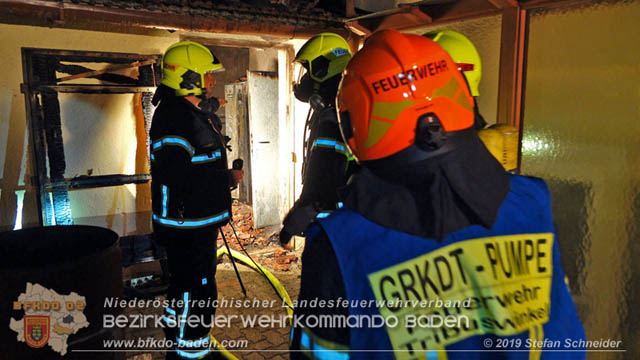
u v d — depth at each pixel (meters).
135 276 4.18
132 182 4.04
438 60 0.80
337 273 0.74
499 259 0.79
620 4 2.19
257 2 3.89
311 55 2.31
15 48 3.50
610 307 2.33
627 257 2.22
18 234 2.24
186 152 2.36
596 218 2.36
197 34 4.34
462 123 0.79
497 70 2.83
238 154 7.68
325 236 0.77
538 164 2.62
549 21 2.51
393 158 0.77
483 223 0.78
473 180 0.78
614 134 2.25
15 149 3.59
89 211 3.92
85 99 3.80
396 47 0.80
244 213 7.00
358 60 0.84
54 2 3.08
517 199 0.86
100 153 3.91
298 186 5.09
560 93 2.48
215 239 2.52
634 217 2.19
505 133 2.00
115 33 3.89
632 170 2.18
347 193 0.82
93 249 2.31
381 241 0.75
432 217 0.75
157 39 4.11
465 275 0.77
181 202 2.37
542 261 0.83
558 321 0.83
